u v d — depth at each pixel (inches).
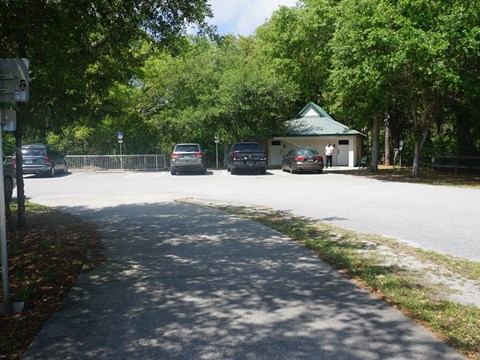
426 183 743.7
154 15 343.6
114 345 146.9
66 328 161.3
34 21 254.4
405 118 1498.5
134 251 276.7
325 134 1429.6
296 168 1018.7
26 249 289.0
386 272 222.5
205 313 173.8
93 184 793.6
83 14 292.0
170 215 414.9
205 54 1374.3
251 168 1012.5
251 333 154.3
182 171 1087.0
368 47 724.0
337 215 406.6
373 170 1095.0
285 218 392.8
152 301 188.4
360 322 161.9
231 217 399.2
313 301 185.0
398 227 343.6
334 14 948.0
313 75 1186.0
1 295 197.0
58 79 322.7
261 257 259.0
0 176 177.0
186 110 1288.1
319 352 139.2
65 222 388.5
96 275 227.0
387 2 725.9
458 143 1168.2
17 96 182.2
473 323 158.2
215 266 240.8
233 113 1269.7
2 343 151.6
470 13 665.6
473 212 413.7
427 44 647.1
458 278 213.3
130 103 1198.9
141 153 1355.8
